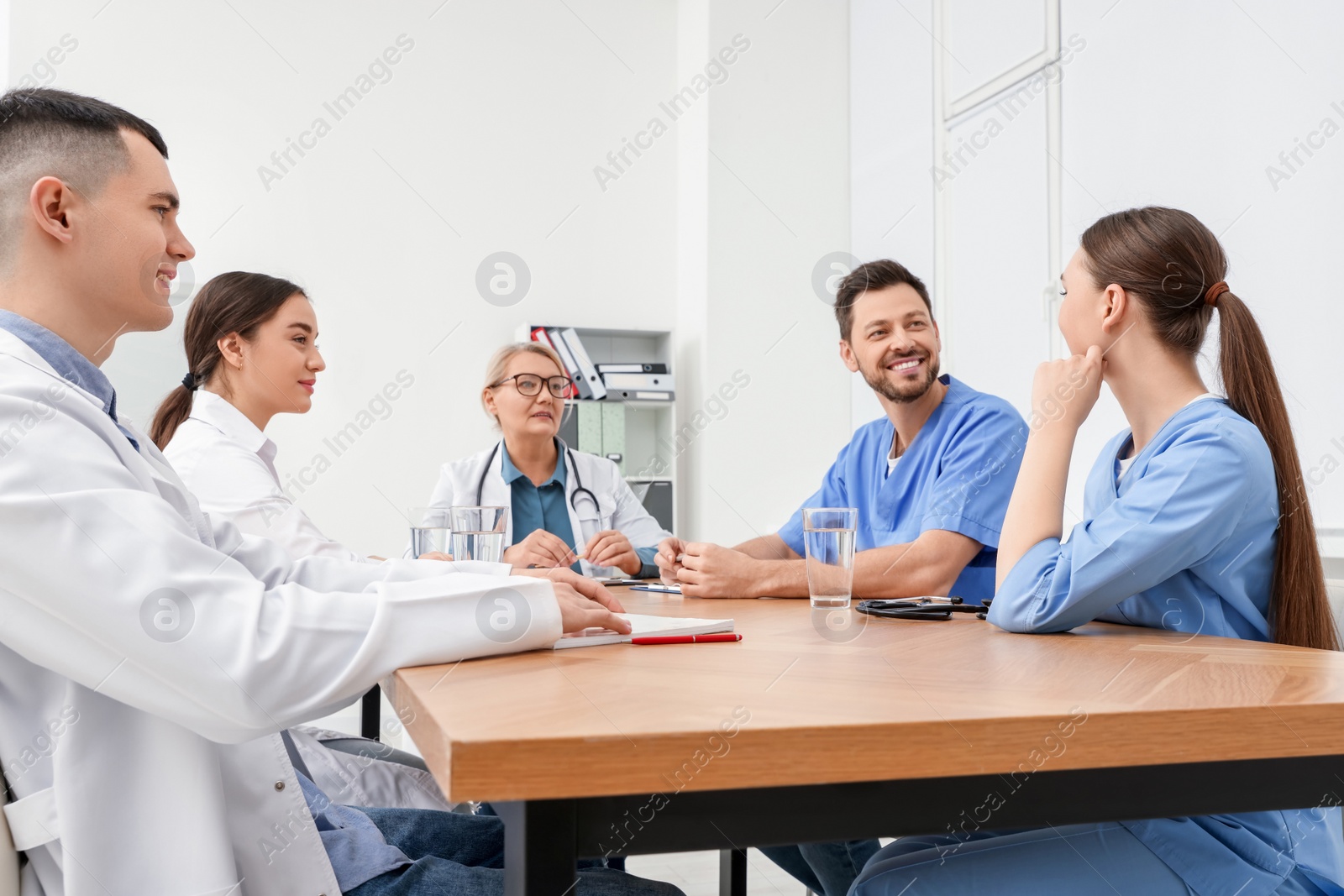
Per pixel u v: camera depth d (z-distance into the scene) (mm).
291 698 660
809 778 542
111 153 812
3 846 683
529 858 515
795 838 558
